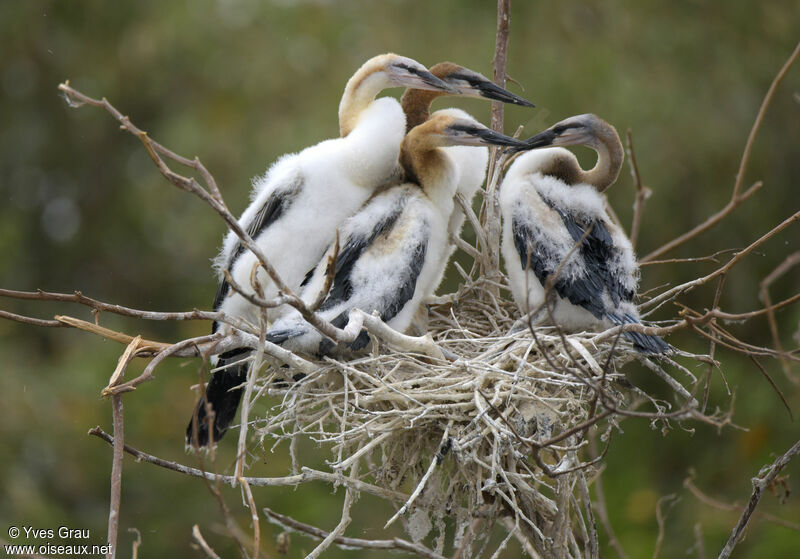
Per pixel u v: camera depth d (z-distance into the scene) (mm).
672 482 13414
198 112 16312
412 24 15461
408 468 6977
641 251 13758
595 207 7672
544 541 6348
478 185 8484
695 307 13906
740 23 14883
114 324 16203
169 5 17062
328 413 6609
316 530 6398
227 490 12508
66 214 18328
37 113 18219
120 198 17672
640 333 6816
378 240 7336
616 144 8227
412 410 6402
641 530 12719
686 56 14734
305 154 7992
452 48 14656
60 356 15445
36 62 17922
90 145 18047
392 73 8305
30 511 12508
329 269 5582
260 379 6922
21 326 16516
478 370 6672
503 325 8008
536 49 14367
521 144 7609
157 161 5027
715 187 14133
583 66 14180
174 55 16859
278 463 12305
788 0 14930
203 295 14969
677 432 13570
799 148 14711
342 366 6656
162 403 13141
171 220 16531
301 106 15758
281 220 7781
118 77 17516
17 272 17047
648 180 13602
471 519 6531
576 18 14922
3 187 18047
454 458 6688
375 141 7785
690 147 14055
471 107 12961
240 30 16766
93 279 17656
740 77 14711
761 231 14133
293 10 16562
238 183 15312
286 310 7660
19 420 13578
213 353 6195
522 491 6758
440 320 8164
